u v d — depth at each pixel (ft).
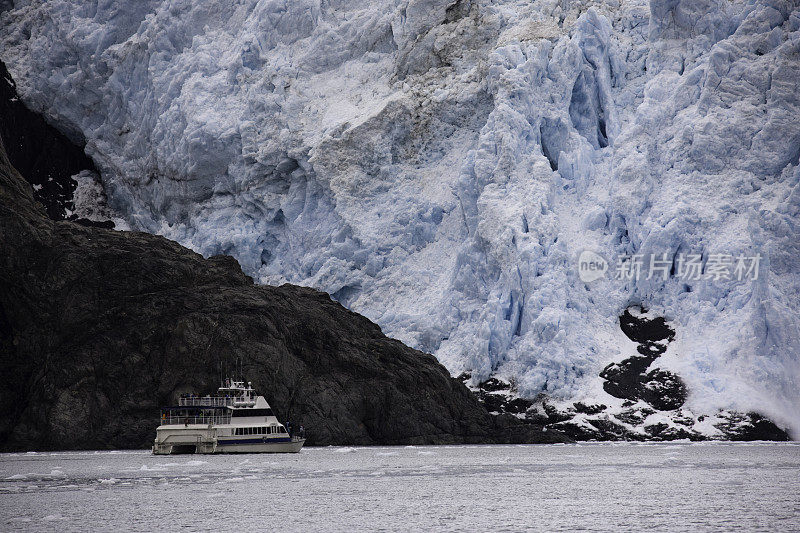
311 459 465.88
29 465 434.30
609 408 607.78
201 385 515.50
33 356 542.57
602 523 277.03
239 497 327.26
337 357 563.48
